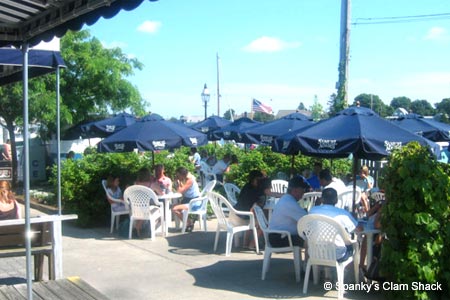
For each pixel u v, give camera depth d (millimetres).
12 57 6570
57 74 6699
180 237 10156
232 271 7668
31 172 19625
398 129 7699
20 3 3986
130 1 3471
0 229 6227
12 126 17391
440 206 5809
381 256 6184
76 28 4051
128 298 6398
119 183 11602
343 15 16781
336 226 6270
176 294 6555
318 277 7102
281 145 8969
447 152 14773
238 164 15336
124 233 10305
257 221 8805
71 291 5562
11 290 5590
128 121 18266
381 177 6344
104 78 19844
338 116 8125
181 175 10961
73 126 19469
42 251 6340
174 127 11289
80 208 11297
